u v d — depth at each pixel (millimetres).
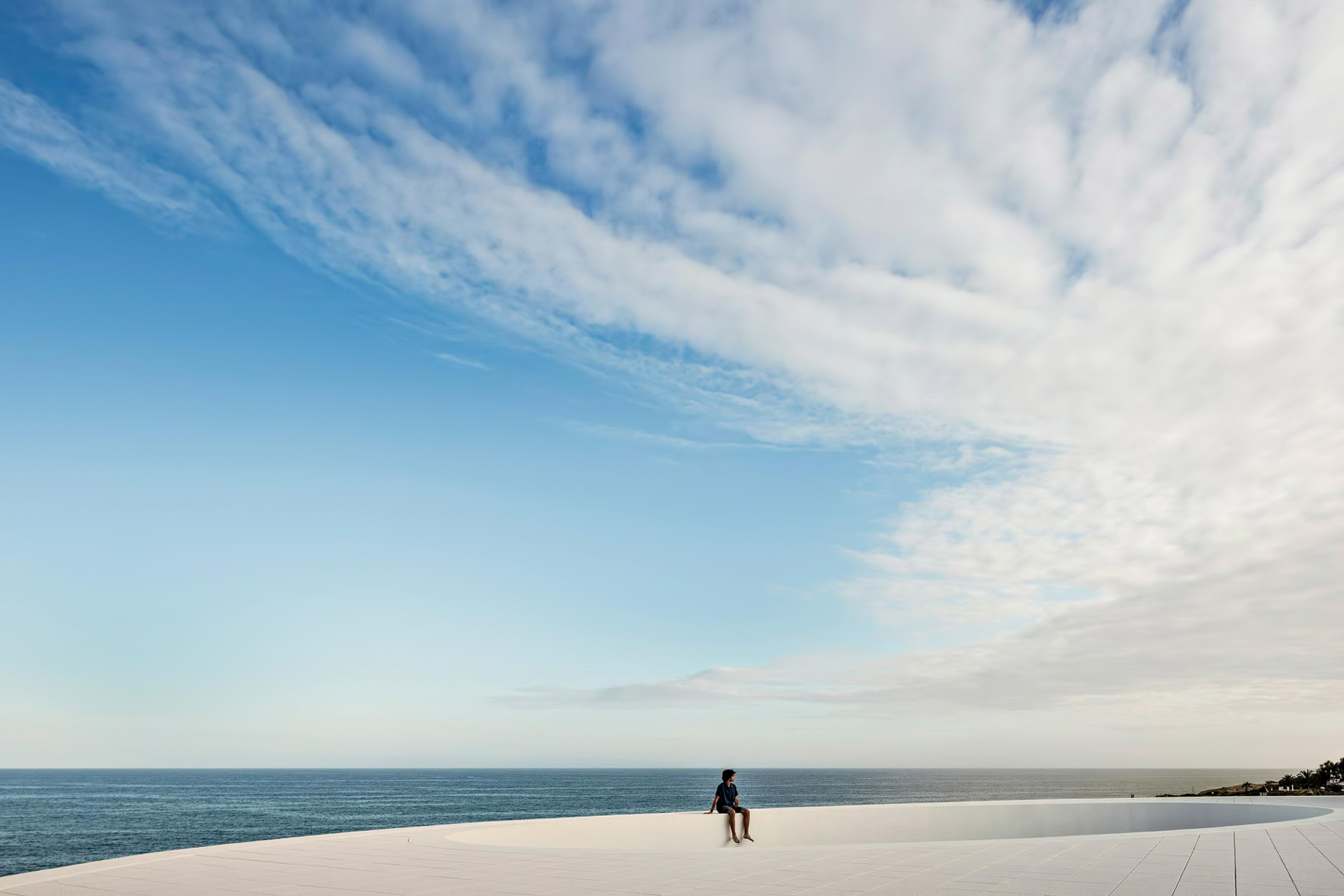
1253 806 17344
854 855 10672
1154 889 7836
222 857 10453
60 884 8312
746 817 15664
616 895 7641
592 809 87250
